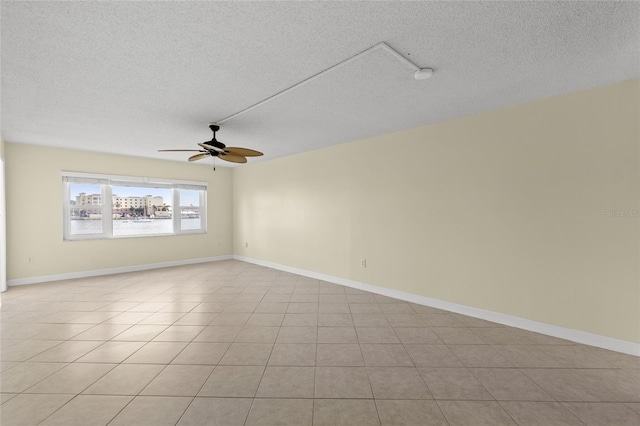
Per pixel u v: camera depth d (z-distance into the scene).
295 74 2.32
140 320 3.24
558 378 2.15
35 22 1.64
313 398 1.92
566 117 2.73
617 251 2.50
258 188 6.53
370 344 2.70
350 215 4.66
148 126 3.67
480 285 3.30
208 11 1.57
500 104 3.00
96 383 2.06
